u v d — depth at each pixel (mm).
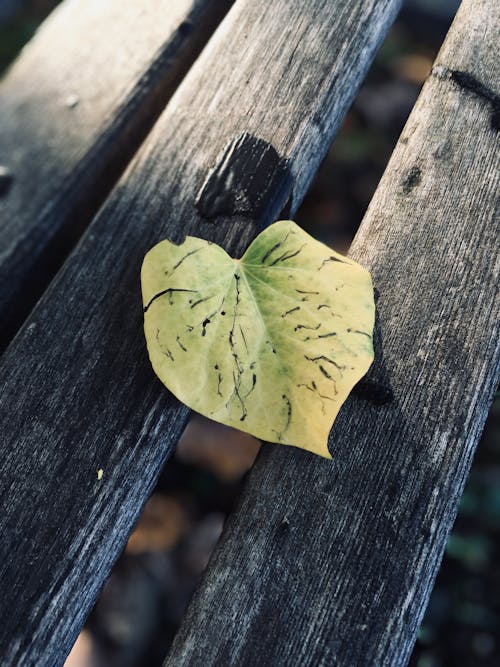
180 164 225
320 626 178
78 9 290
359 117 635
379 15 241
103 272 214
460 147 223
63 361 202
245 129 226
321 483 190
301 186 226
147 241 217
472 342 200
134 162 227
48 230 261
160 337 193
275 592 181
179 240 216
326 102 229
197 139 227
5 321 255
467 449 192
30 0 727
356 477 189
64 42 284
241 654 177
